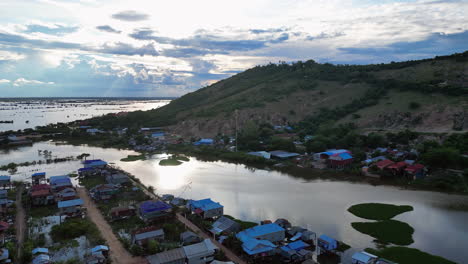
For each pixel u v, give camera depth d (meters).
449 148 115.38
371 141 148.75
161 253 54.16
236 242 58.56
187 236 61.62
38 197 84.81
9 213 77.06
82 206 83.38
